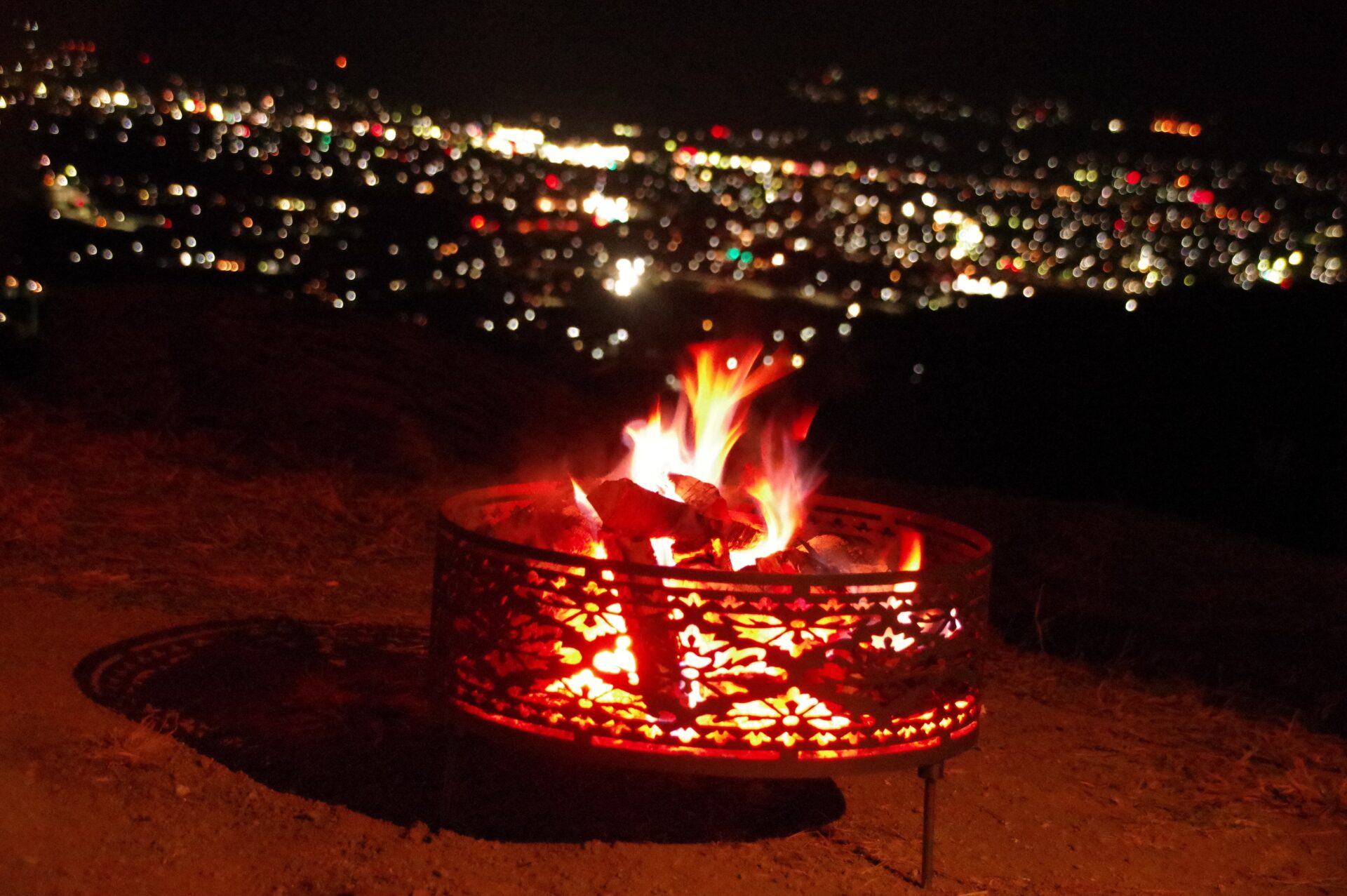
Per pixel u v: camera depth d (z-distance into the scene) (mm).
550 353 11758
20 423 5973
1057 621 4629
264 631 3734
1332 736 3654
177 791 2654
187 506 4949
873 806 2971
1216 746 3523
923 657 2424
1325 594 5219
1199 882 2725
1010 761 3318
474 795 2797
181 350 7445
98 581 3973
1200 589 5172
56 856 2326
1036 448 10234
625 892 2441
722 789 2959
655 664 2324
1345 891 2725
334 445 6609
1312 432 9242
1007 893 2598
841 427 10594
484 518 2939
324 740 3016
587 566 2336
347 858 2480
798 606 2320
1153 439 10031
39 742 2771
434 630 2621
